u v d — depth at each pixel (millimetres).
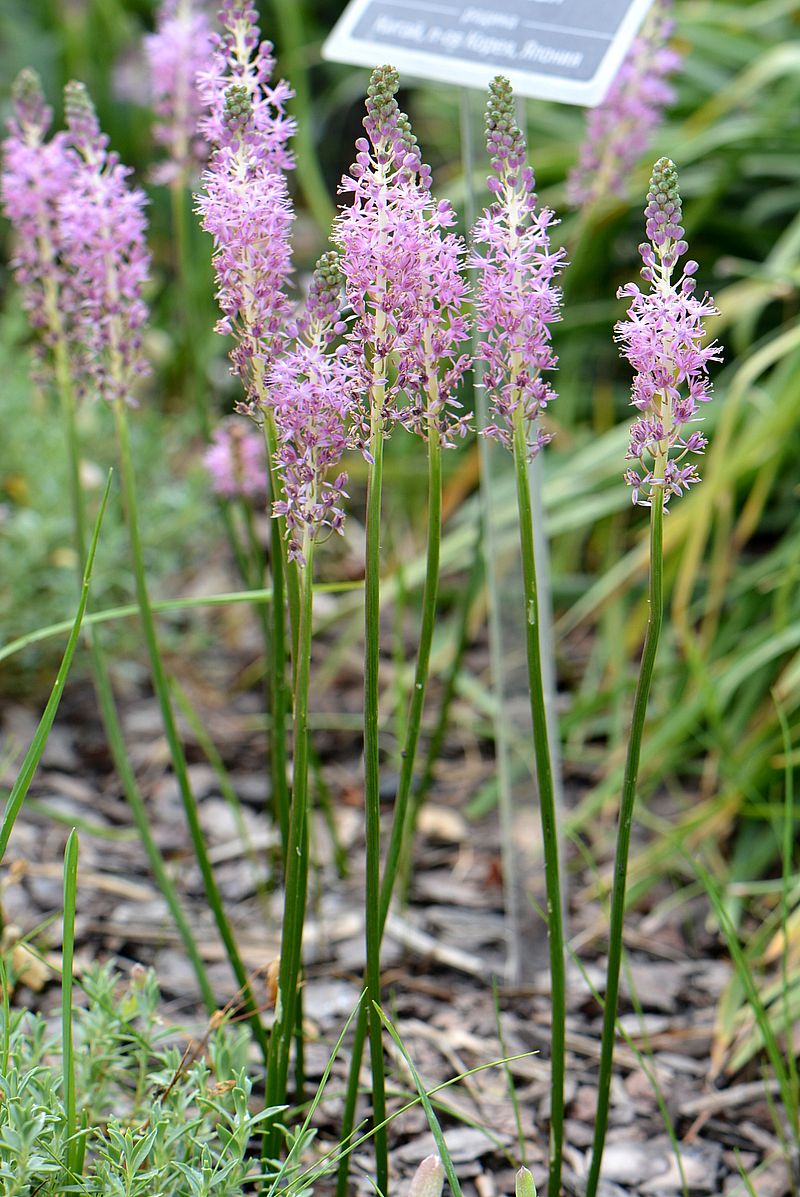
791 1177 974
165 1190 892
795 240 1483
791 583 1279
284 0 2000
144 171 2188
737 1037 1064
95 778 1313
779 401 1308
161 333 1877
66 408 1015
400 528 1712
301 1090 975
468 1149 992
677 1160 974
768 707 1283
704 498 1290
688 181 1691
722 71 1761
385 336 836
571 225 1647
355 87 2238
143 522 1491
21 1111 844
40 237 988
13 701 1415
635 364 831
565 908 1077
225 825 1244
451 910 1155
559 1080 899
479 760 1379
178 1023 1054
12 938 1021
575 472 1445
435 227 840
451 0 991
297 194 2291
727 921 986
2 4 2375
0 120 2107
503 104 834
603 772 1336
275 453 871
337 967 1102
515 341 843
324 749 1391
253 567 1184
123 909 1137
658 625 852
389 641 1556
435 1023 1067
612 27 953
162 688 974
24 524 1363
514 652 1071
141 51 2127
